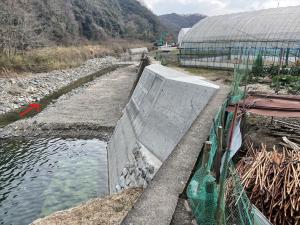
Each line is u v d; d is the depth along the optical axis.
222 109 9.35
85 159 18.00
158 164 11.39
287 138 9.66
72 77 46.53
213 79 19.19
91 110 26.48
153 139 13.42
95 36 97.75
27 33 55.59
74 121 23.41
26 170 16.52
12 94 31.67
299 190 6.20
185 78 15.35
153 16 161.50
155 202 6.80
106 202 8.70
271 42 24.64
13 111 27.17
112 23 115.19
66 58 56.38
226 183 6.55
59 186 14.89
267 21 26.50
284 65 19.14
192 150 8.68
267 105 10.13
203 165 6.61
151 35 131.38
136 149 13.82
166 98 14.41
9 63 40.81
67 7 90.12
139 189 9.55
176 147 8.86
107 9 119.25
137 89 22.02
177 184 7.38
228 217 5.88
